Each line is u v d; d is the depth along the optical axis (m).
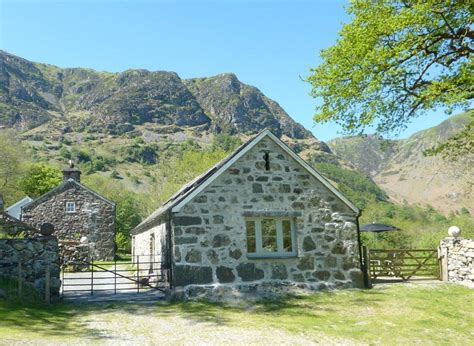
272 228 14.98
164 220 15.45
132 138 161.50
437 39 14.05
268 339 8.72
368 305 12.61
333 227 15.38
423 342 9.08
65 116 178.88
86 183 63.41
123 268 26.75
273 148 15.26
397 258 16.67
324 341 8.79
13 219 20.12
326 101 16.45
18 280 11.97
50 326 9.25
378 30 13.98
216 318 10.73
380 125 16.39
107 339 8.28
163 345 8.06
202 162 44.53
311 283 14.58
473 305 12.70
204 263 13.63
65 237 33.94
